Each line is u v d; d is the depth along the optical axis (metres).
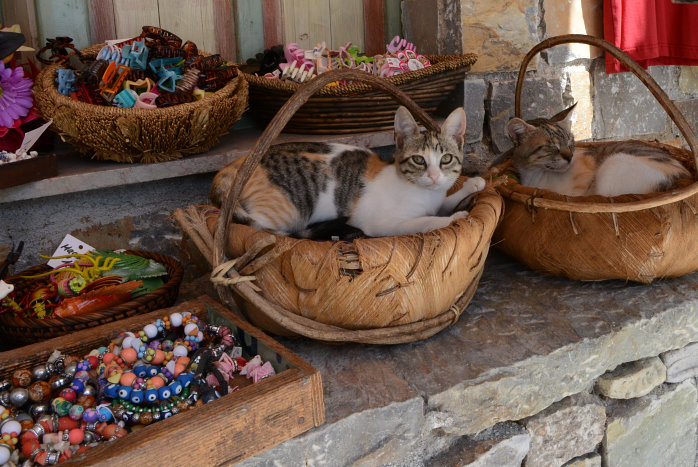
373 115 2.14
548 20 2.54
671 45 2.71
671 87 3.04
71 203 1.85
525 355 1.44
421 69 2.11
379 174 1.78
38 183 1.65
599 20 2.67
